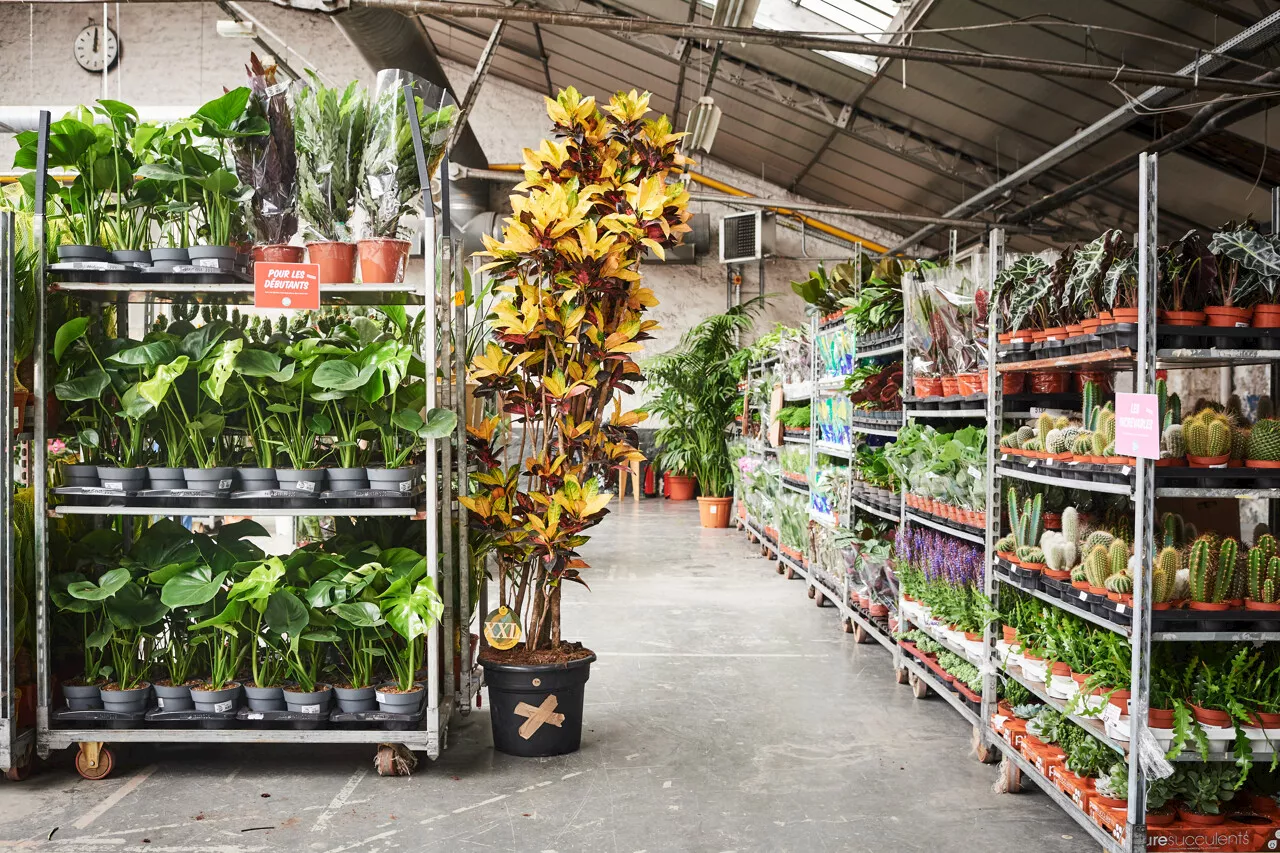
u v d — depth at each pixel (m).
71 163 3.50
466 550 3.86
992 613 3.54
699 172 14.51
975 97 8.48
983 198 10.11
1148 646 2.60
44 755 3.37
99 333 3.81
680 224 3.67
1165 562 2.64
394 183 3.53
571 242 3.48
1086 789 2.90
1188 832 2.65
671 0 8.53
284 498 3.38
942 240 13.84
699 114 8.25
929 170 10.51
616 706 4.37
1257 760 2.62
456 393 3.81
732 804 3.24
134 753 3.70
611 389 3.79
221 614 3.23
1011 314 3.51
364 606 3.33
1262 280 2.69
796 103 10.02
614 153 3.73
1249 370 8.21
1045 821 3.11
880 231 14.77
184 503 3.34
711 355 11.90
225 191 3.43
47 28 13.62
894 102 9.20
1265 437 2.64
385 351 3.37
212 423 3.41
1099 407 3.09
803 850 2.89
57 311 3.55
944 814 3.17
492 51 8.20
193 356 3.40
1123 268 2.72
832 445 6.23
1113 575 2.80
